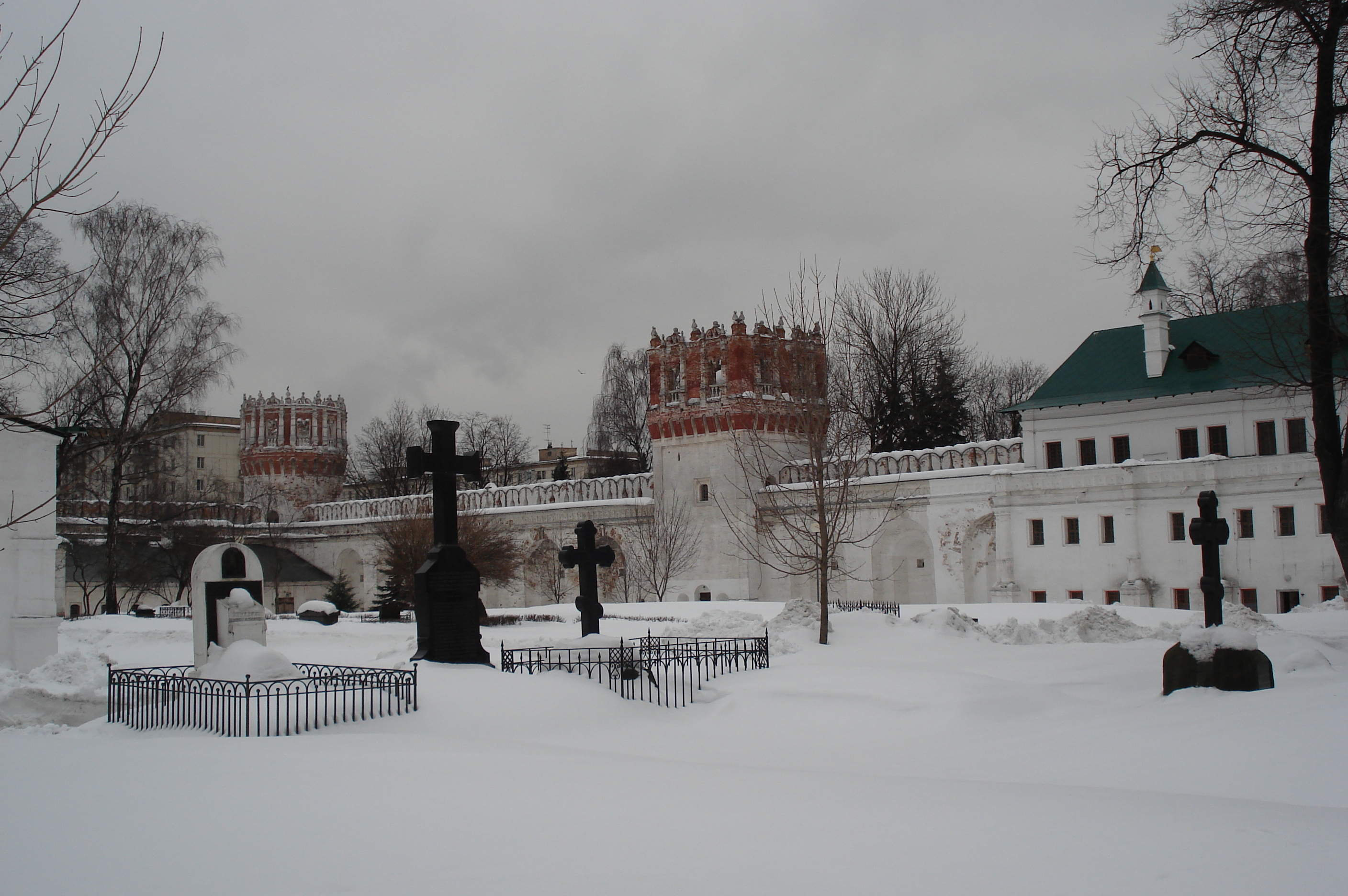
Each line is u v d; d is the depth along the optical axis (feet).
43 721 77.25
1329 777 40.37
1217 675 59.47
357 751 44.37
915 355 232.32
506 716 60.90
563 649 76.79
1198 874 25.48
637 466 286.25
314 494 294.46
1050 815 32.40
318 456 294.05
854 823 31.14
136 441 154.51
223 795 34.42
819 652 97.35
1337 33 71.72
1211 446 152.46
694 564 199.41
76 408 137.18
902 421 227.40
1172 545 151.33
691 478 201.87
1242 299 111.86
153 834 29.43
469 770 39.52
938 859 26.94
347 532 264.52
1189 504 150.20
